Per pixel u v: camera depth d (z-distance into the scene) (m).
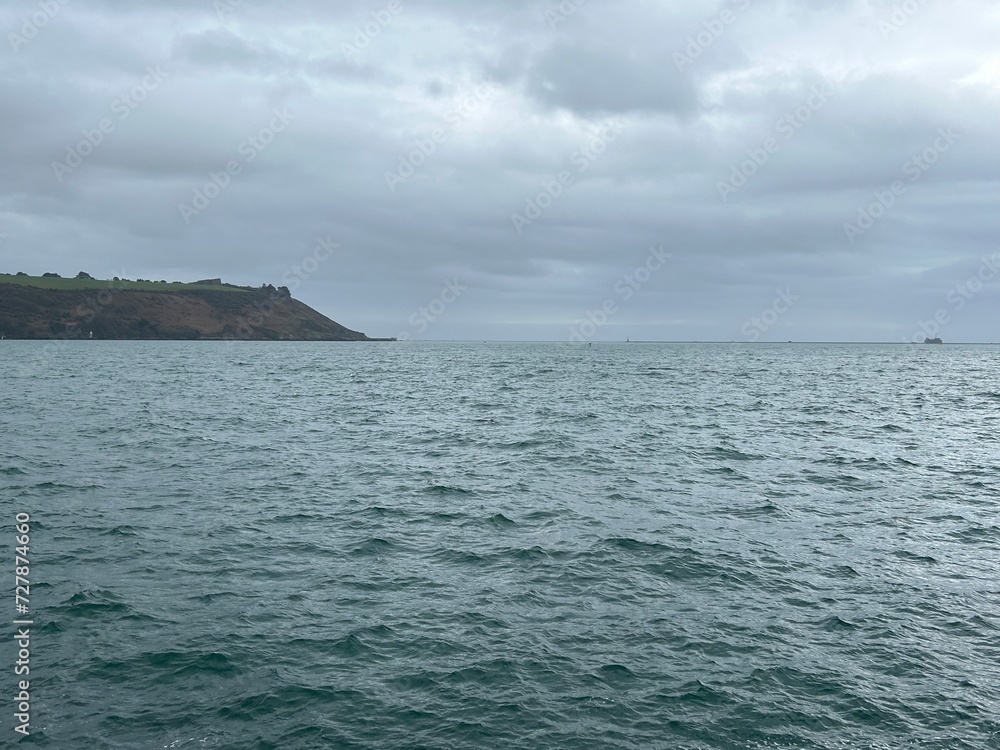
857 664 13.85
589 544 20.94
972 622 15.81
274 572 18.44
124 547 20.16
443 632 14.99
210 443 38.56
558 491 27.86
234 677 13.02
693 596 17.12
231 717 11.77
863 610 16.38
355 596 16.89
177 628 14.98
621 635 14.97
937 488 28.83
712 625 15.52
